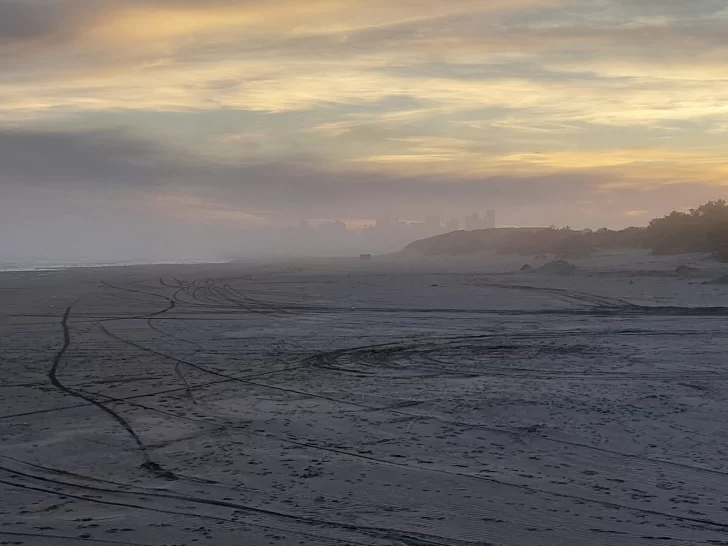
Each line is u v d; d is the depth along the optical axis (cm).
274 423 1180
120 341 2255
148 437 1088
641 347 2088
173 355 1964
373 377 1622
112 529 715
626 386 1495
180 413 1255
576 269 6431
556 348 2083
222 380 1585
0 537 691
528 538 696
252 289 4847
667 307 3456
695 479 888
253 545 673
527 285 5034
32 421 1193
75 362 1838
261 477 891
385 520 743
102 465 945
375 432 1119
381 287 4966
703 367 1739
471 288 4784
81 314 3128
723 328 2561
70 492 836
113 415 1238
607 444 1052
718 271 5234
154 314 3148
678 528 723
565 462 961
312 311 3328
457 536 700
